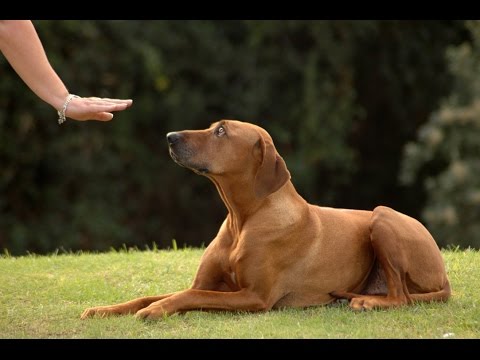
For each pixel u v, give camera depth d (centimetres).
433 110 2256
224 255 659
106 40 1844
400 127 2273
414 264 673
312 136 2027
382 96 2252
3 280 793
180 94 1942
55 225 1759
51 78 621
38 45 617
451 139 1678
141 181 1925
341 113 2061
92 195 1839
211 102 1997
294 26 2039
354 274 685
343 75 2089
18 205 1761
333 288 676
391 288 663
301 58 2070
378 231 669
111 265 867
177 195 1991
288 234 651
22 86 1681
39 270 848
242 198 654
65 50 1788
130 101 628
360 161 2253
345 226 688
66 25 1733
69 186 1819
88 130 1814
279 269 654
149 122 1939
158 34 1927
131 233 1911
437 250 695
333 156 2034
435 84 2250
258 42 2009
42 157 1752
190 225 2014
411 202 2198
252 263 640
